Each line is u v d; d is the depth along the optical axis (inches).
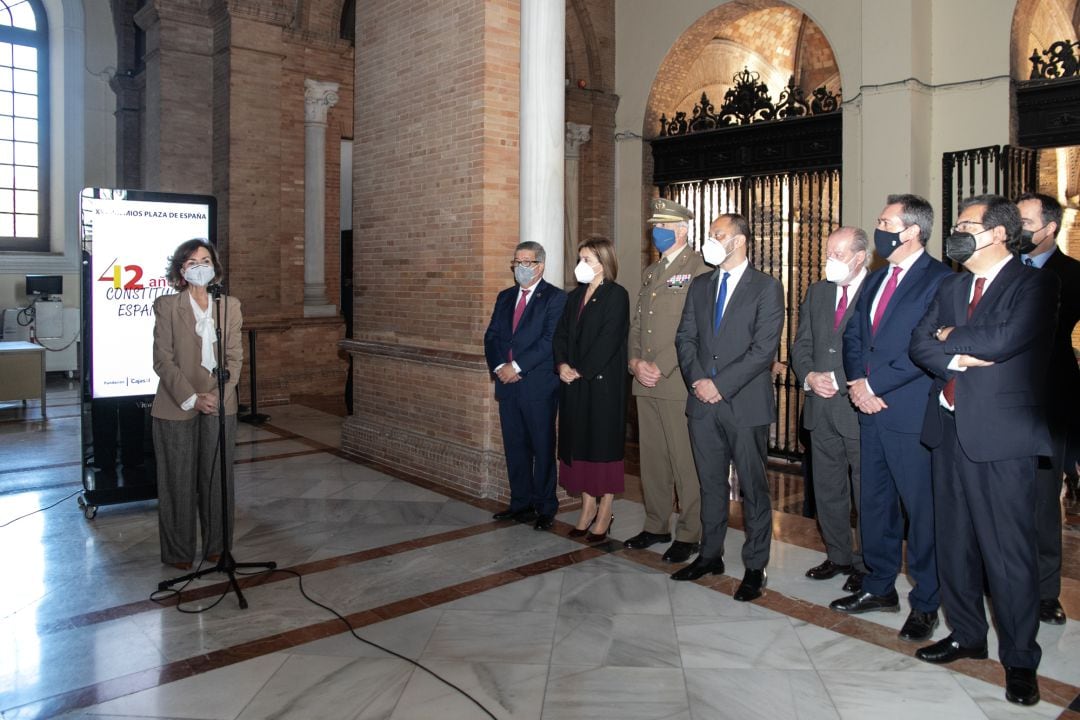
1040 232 168.7
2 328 560.7
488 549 211.2
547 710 131.0
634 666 146.1
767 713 130.2
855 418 174.4
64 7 588.4
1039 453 133.0
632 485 285.4
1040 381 133.0
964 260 137.1
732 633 159.9
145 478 245.6
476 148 259.6
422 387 292.0
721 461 183.3
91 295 235.3
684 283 197.3
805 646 154.3
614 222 572.4
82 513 247.4
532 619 166.9
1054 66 392.5
